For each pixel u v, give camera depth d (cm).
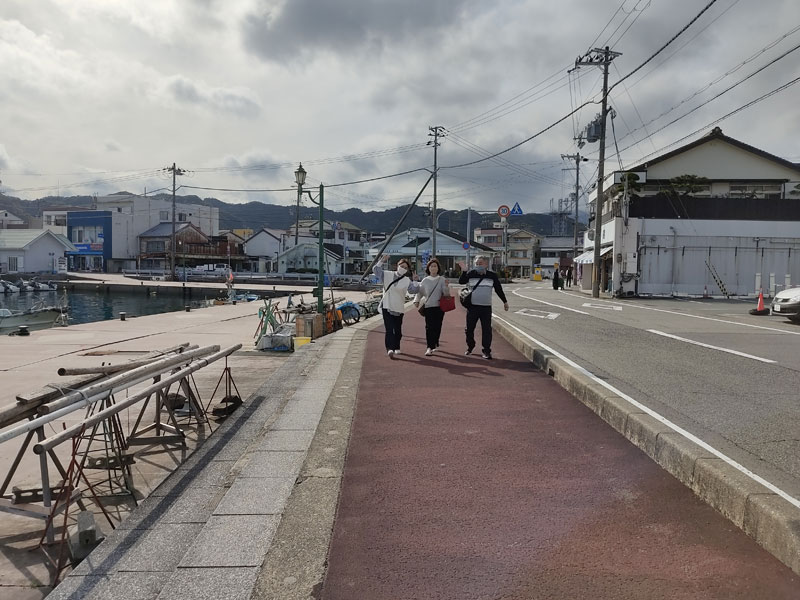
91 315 3155
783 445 415
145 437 498
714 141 3102
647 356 853
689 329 1245
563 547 284
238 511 332
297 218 6581
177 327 1573
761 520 284
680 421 480
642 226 2702
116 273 6431
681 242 2702
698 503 337
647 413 474
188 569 267
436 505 336
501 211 4141
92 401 377
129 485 415
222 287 4209
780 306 1372
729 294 2691
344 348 1010
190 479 415
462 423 513
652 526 306
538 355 805
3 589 293
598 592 244
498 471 392
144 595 261
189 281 5219
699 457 360
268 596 245
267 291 4003
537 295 2844
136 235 7106
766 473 350
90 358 996
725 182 3120
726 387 631
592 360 812
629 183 2819
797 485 328
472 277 874
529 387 664
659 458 405
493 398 610
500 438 468
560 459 416
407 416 538
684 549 281
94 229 6900
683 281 2706
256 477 386
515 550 281
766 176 3097
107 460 420
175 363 502
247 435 522
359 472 392
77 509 387
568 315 1625
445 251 6006
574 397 613
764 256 2694
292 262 6562
